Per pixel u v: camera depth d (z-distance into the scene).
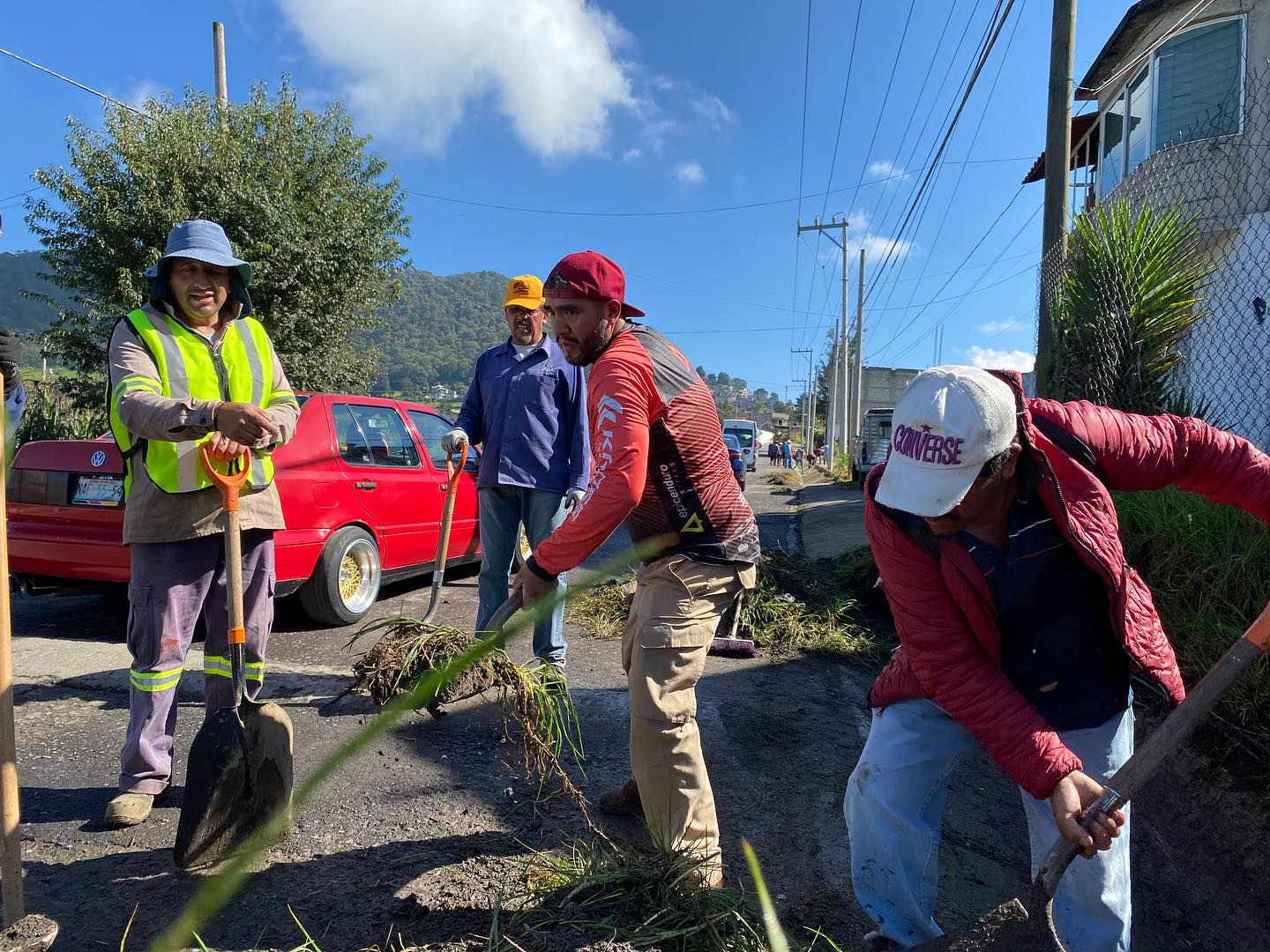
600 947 1.78
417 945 2.00
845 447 33.81
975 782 3.49
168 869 2.38
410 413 6.25
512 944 1.80
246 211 11.86
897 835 1.88
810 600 6.13
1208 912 2.64
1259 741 3.03
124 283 10.88
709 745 3.60
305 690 3.86
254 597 2.88
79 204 11.23
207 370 2.74
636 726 2.23
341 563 5.07
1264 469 1.77
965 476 1.54
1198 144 8.20
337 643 4.83
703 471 2.22
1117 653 1.81
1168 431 1.82
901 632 1.82
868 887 1.93
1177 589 3.96
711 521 2.23
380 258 13.97
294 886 2.30
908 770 1.91
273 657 4.50
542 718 2.82
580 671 4.52
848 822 1.99
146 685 2.69
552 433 3.98
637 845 2.60
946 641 1.75
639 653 2.24
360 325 14.33
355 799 2.86
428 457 6.17
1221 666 1.57
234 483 2.43
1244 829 2.77
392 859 2.47
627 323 2.32
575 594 0.90
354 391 14.49
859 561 7.28
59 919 2.12
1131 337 5.73
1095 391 5.81
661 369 2.18
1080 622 1.76
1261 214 6.87
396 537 5.66
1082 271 5.98
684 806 2.22
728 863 2.65
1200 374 6.97
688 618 2.21
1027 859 2.88
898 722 1.96
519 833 2.68
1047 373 6.65
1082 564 1.73
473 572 7.40
